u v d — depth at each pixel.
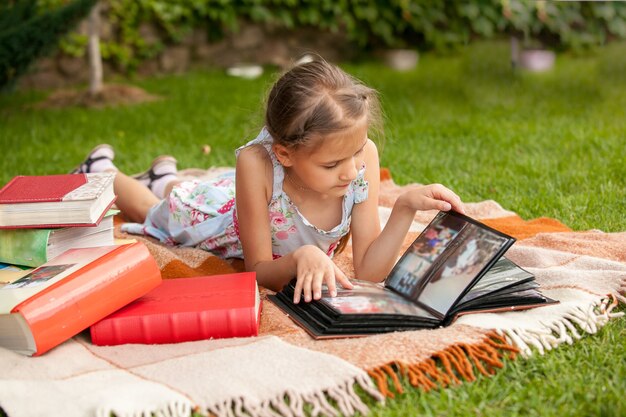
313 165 2.12
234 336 2.00
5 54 4.90
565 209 3.21
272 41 8.07
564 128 4.76
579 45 8.15
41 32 4.98
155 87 6.81
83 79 7.16
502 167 3.94
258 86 6.81
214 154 4.51
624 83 6.18
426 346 1.89
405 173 3.94
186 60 7.72
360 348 1.89
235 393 1.70
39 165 4.32
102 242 2.46
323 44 8.21
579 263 2.51
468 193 3.55
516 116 5.25
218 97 6.31
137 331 1.99
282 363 1.82
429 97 6.02
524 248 2.61
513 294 2.14
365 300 2.07
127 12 7.27
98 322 1.99
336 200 2.43
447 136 4.75
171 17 7.41
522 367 1.91
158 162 3.45
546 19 8.11
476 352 1.90
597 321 2.10
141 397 1.68
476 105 5.70
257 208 2.36
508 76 6.40
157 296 2.12
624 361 1.92
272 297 2.22
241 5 7.75
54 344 1.92
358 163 2.22
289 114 2.10
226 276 2.23
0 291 1.98
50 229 2.30
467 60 6.76
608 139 4.37
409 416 1.69
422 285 2.11
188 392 1.71
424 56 8.21
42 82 6.95
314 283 2.07
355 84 2.19
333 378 1.76
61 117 5.63
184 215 2.78
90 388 1.75
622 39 8.39
